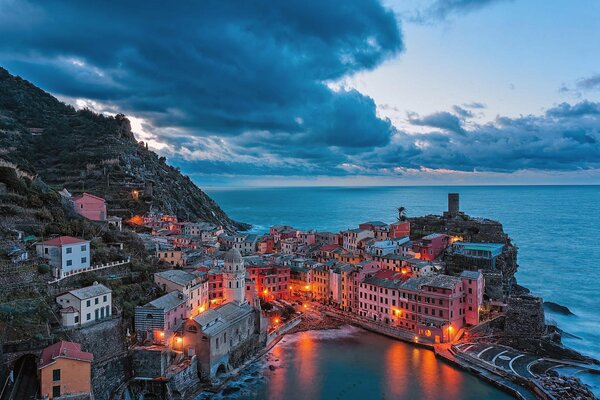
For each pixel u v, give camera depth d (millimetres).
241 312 123125
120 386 92438
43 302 91188
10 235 106562
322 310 165000
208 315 112500
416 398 100188
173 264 152000
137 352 95812
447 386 106000
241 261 136500
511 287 176250
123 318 103250
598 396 100188
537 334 125062
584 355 120188
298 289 180000
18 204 124125
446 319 131250
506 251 180375
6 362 79750
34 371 82812
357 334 143250
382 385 106625
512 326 128500
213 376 106875
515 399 99625
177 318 112375
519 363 114500
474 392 103000
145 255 143250
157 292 118125
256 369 116250
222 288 139125
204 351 105312
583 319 161625
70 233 124875
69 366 78438
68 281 103812
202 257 171750
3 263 95438
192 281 125875
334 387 105562
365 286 156000
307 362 120500
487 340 130250
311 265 179500
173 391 95562
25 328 84938
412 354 126312
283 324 147500
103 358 91375
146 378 94750
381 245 184375
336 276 167625
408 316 141250
